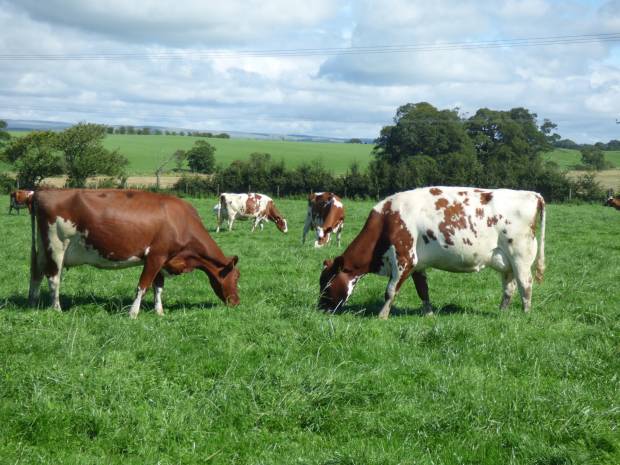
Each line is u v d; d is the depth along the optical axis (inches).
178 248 398.6
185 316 366.9
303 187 2297.0
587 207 1867.6
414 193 408.8
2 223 1069.1
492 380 268.5
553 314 396.8
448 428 223.5
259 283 495.2
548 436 217.0
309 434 222.4
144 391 245.8
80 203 378.3
